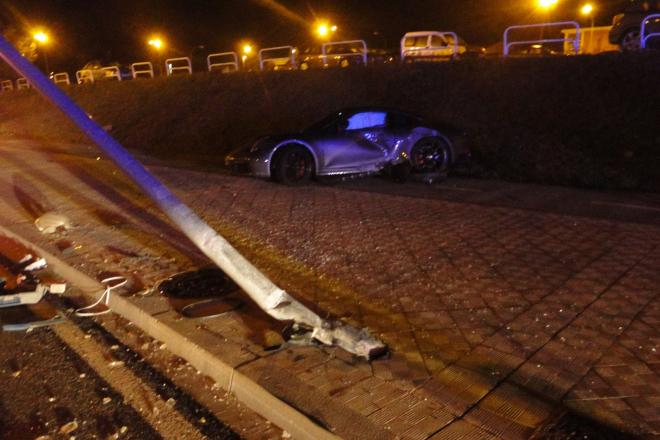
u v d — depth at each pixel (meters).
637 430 3.49
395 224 7.89
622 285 5.52
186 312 5.32
